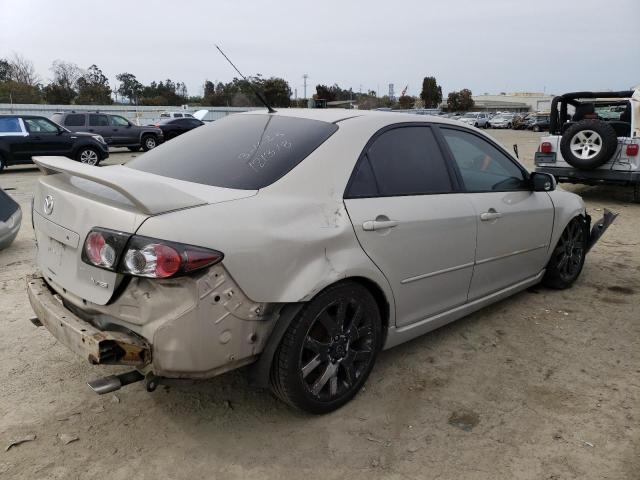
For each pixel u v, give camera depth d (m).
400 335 3.34
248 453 2.66
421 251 3.28
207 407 3.03
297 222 2.66
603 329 4.20
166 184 2.52
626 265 5.95
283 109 3.59
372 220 2.97
